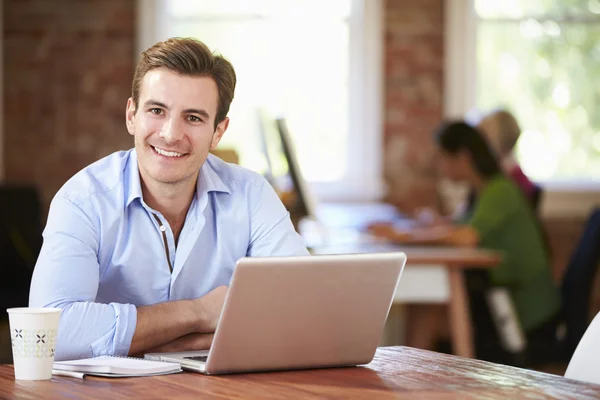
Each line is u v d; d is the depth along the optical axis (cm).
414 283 488
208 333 236
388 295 210
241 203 264
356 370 207
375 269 205
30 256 583
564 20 806
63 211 240
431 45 788
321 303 202
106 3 770
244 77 794
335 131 797
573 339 494
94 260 241
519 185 642
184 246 255
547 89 807
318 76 796
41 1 767
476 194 640
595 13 808
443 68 788
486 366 212
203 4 788
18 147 770
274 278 195
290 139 501
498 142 641
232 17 791
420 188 789
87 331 222
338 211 707
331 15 794
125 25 771
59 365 200
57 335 212
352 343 209
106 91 773
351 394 179
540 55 805
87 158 773
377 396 177
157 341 229
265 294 195
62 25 769
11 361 611
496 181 547
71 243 237
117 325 223
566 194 793
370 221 607
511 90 804
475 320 516
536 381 193
